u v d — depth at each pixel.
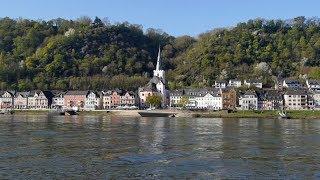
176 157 78.62
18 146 91.00
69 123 176.25
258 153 84.31
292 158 78.25
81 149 87.50
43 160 73.56
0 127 146.00
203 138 111.81
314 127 159.12
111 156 78.88
